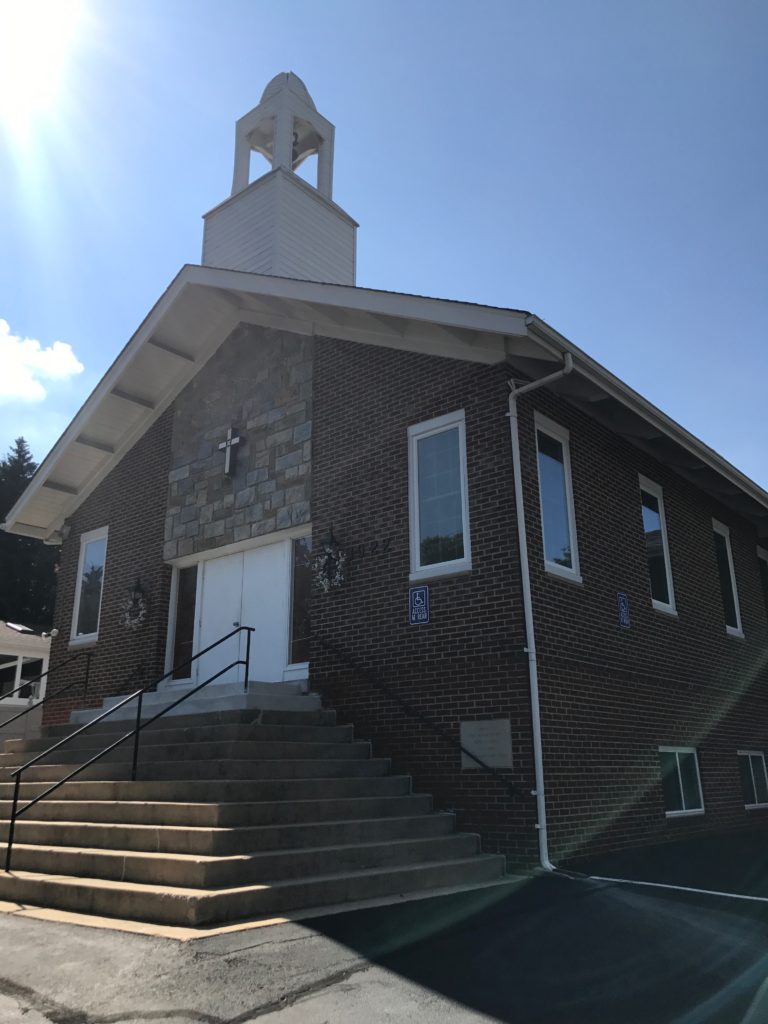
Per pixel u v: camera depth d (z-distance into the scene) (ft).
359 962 15.56
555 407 32.63
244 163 51.65
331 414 36.86
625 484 36.73
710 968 15.89
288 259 46.55
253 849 21.25
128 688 42.68
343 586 33.83
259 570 39.14
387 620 31.81
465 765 28.02
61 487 49.80
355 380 36.19
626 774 31.45
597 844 28.66
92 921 18.86
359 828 24.02
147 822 23.52
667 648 36.96
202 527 41.81
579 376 30.55
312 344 38.86
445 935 17.66
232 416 41.93
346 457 35.55
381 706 31.09
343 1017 12.85
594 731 30.01
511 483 29.27
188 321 42.34
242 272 37.24
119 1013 13.05
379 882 21.61
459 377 31.96
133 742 30.96
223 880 19.47
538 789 26.17
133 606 43.60
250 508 39.47
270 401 40.11
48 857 23.09
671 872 26.16
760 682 46.29
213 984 14.19
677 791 35.60
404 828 25.49
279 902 19.29
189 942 16.44
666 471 40.91
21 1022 12.82
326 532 35.24
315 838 22.76
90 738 33.45
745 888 23.41
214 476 41.91
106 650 44.91
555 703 28.14
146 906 18.71
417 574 31.22
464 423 31.32
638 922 19.16
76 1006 13.39
